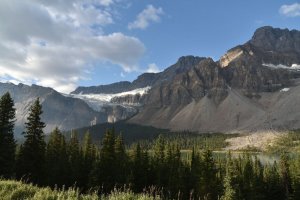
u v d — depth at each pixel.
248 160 95.69
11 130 56.38
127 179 65.69
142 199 13.84
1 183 14.66
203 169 72.00
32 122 60.84
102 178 65.19
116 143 86.25
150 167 81.25
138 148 80.94
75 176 69.88
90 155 84.44
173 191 69.19
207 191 68.50
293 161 104.56
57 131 80.12
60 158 74.00
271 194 77.31
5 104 56.03
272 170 83.75
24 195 13.45
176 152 103.12
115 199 13.81
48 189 14.21
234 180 63.97
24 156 59.41
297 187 74.75
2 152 54.72
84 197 13.94
